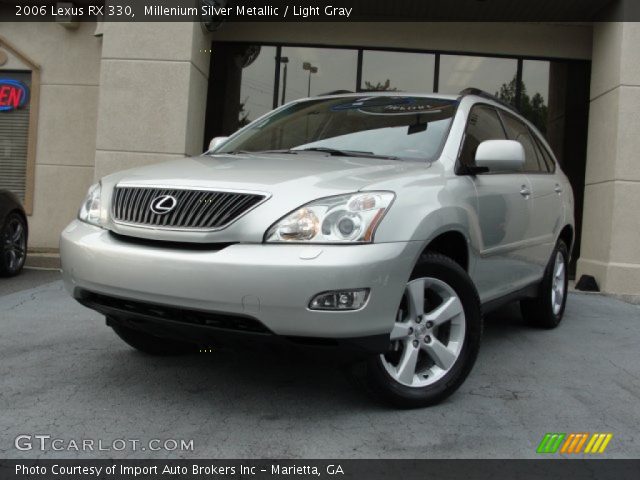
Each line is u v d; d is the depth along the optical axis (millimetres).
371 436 2965
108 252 3137
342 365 3047
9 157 10250
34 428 2994
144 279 3006
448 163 3688
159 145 8047
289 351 2926
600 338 5141
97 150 8086
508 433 3068
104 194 3479
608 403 3570
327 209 2908
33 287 6492
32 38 10062
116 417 3143
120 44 8031
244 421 3113
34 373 3777
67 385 3584
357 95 4727
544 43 9469
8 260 7043
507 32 9492
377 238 2924
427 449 2855
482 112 4457
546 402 3537
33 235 10164
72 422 3074
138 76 8031
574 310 6410
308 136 4281
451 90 9617
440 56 9609
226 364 4012
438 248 3684
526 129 5258
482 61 9609
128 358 4105
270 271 2789
